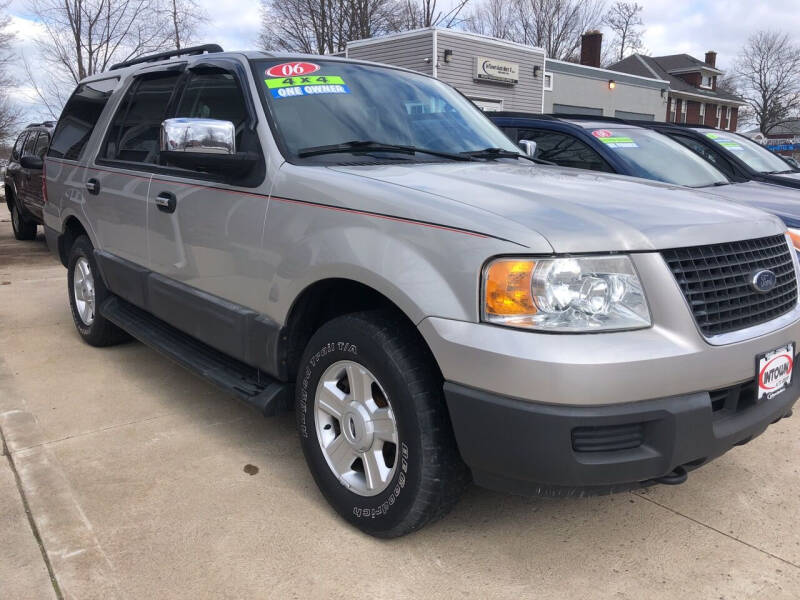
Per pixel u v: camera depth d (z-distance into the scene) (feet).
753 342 7.67
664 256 7.16
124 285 13.70
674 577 8.02
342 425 8.77
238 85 10.75
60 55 77.51
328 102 10.78
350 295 9.42
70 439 11.48
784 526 9.11
